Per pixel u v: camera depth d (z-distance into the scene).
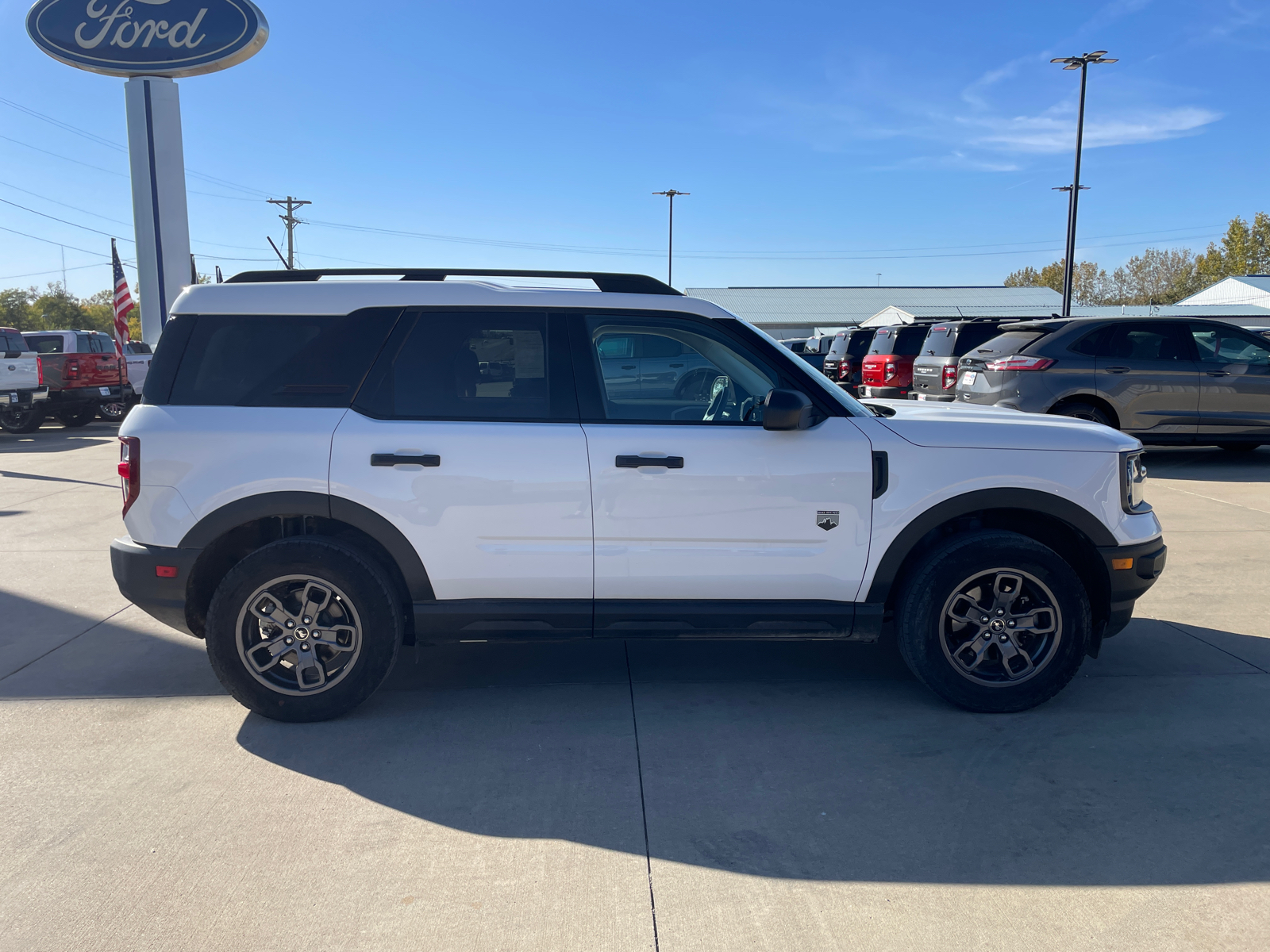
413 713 3.88
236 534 3.86
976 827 2.92
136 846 2.82
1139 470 3.93
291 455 3.63
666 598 3.76
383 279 3.85
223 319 3.75
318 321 3.75
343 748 3.53
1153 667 4.36
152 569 3.66
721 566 3.73
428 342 3.75
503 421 3.72
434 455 3.64
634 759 3.43
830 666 4.43
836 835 2.88
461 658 4.58
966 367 10.91
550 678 4.30
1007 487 3.74
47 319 80.81
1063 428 3.91
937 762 3.38
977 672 3.81
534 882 2.63
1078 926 2.42
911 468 3.73
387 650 3.68
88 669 4.48
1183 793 3.13
